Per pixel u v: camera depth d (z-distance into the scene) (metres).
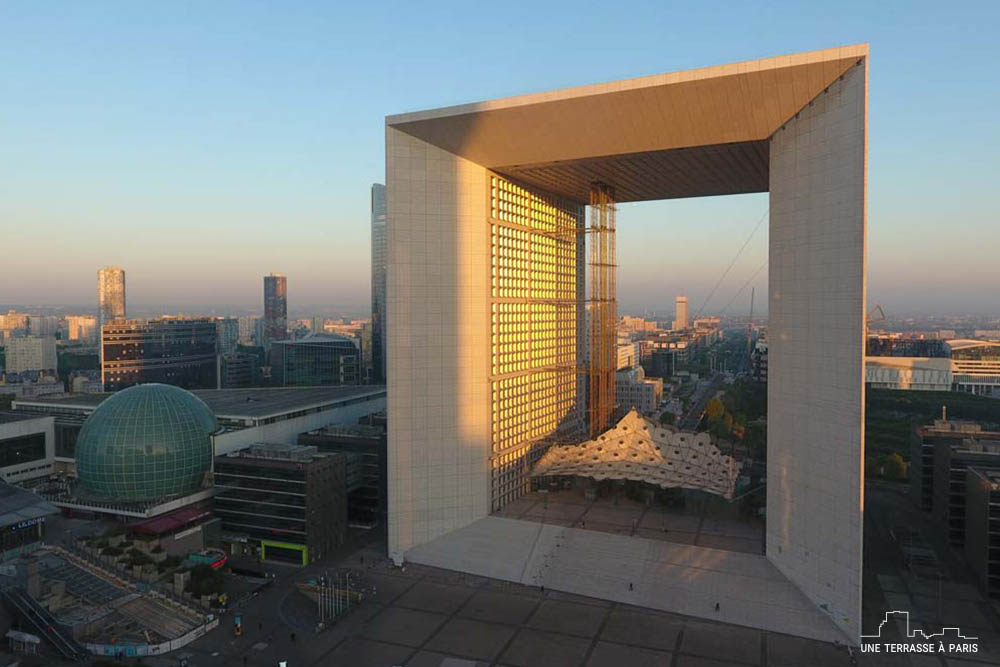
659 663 88.12
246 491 133.38
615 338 161.50
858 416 92.69
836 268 97.50
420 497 127.69
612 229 160.12
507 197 142.25
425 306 127.94
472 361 130.62
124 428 135.25
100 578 112.69
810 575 100.81
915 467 165.12
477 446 130.88
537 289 153.75
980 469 124.12
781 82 101.62
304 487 128.12
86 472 136.38
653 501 139.88
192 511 133.75
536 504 138.75
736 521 127.50
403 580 117.19
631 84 109.19
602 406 157.00
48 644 94.06
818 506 99.94
